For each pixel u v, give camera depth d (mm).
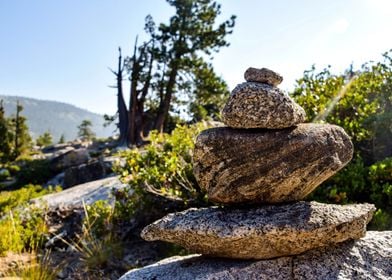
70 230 1704
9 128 9750
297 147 669
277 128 683
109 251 1422
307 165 669
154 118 6863
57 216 1835
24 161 6680
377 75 1787
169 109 6727
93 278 1299
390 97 1592
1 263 1398
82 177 3879
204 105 6613
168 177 1491
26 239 1612
